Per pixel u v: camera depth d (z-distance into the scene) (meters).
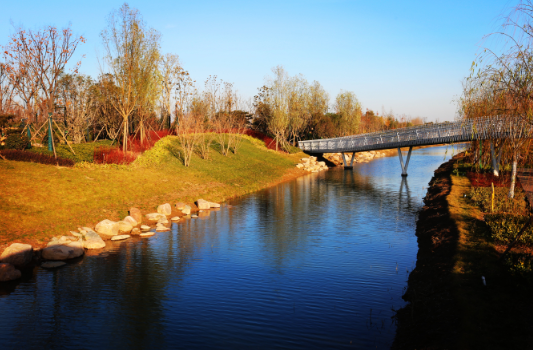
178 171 40.09
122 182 31.05
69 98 54.69
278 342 10.98
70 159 31.92
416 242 21.30
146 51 39.81
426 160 79.38
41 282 15.84
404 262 18.02
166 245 21.23
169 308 13.40
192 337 11.35
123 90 37.62
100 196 27.17
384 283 15.41
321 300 13.91
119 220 25.09
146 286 15.42
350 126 93.88
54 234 20.83
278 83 71.06
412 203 33.44
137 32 37.59
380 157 91.56
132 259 18.86
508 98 15.58
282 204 33.62
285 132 81.00
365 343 10.79
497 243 16.00
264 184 45.75
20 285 15.52
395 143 52.12
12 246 17.58
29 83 34.91
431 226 22.31
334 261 18.36
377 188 42.78
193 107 57.22
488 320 9.98
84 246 20.50
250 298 14.20
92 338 11.38
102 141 48.50
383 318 12.34
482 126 22.52
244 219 27.64
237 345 10.85
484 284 12.17
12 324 12.26
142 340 11.20
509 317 10.09
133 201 28.78
